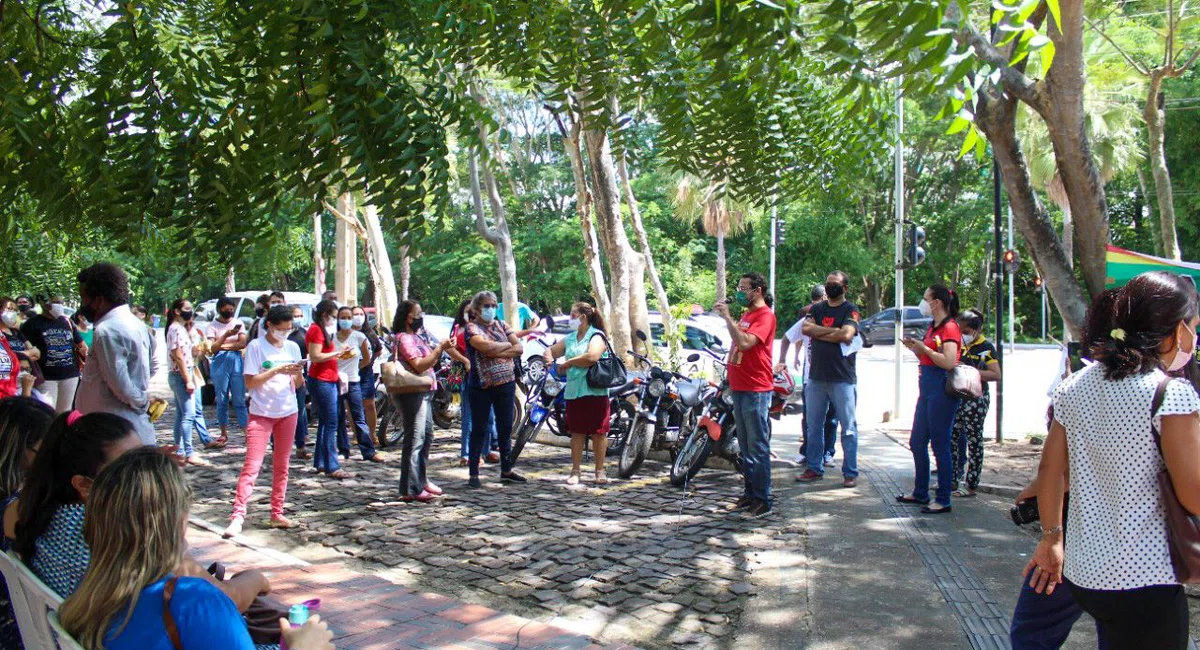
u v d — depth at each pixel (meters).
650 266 14.48
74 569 2.66
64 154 3.47
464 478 9.22
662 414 9.28
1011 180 7.97
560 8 3.58
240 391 11.12
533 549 6.43
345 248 17.45
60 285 9.70
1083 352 3.07
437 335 16.78
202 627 2.19
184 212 3.12
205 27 3.75
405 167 2.87
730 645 4.62
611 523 7.20
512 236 40.41
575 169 12.12
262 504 7.98
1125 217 39.66
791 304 41.69
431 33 3.19
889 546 6.25
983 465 9.63
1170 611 2.83
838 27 2.59
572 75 3.68
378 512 7.63
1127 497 2.87
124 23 3.20
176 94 3.10
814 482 8.65
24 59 3.65
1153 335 2.86
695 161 3.98
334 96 2.91
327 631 2.54
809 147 3.88
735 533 6.81
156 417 5.64
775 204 4.12
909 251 14.47
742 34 2.68
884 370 25.14
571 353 8.82
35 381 8.98
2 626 3.00
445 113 3.13
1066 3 6.93
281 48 2.97
